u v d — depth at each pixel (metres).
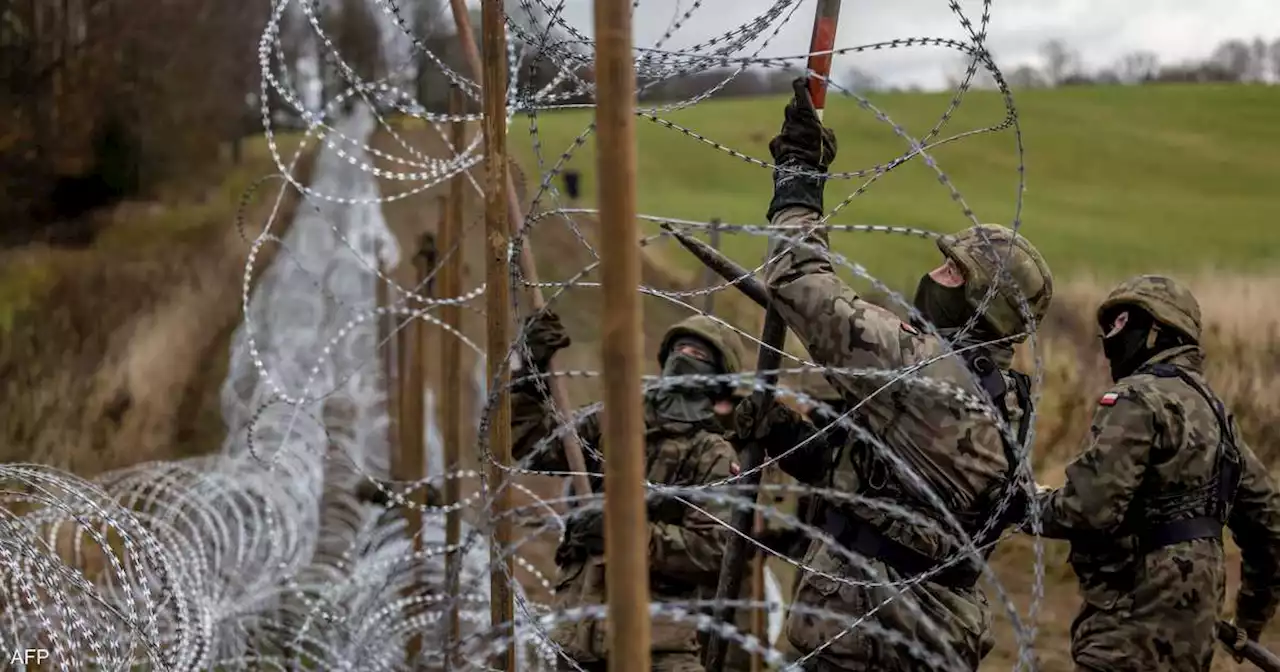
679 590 4.91
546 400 3.57
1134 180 46.84
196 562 4.98
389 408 11.82
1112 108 59.28
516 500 5.88
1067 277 29.34
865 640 3.67
